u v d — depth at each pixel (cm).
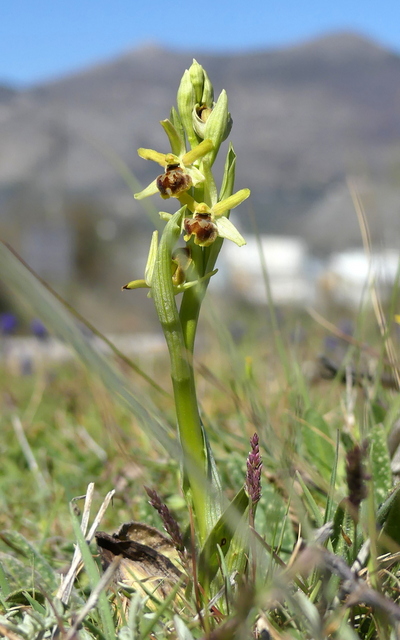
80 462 53
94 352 28
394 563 31
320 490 40
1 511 44
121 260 473
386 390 48
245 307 130
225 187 32
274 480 39
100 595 28
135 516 42
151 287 31
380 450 37
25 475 51
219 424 56
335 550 31
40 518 44
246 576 29
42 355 106
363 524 30
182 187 31
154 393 79
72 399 66
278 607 29
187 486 31
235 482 41
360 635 30
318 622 27
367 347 47
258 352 79
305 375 56
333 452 41
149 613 30
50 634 29
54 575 35
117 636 29
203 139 32
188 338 31
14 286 28
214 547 30
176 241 30
